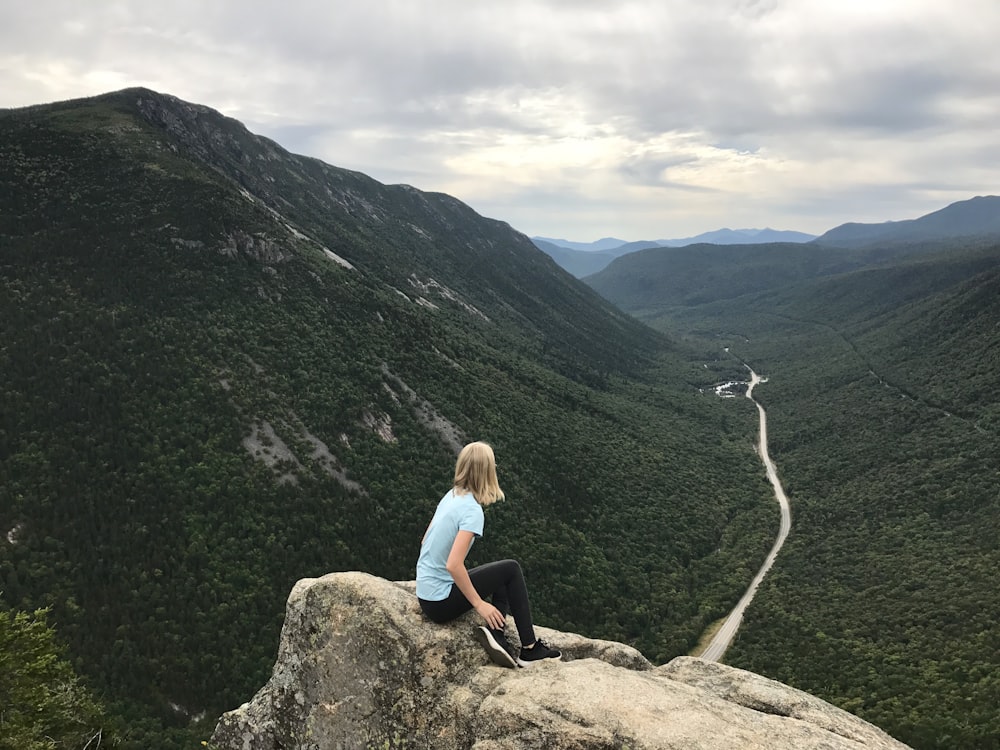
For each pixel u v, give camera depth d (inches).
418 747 301.0
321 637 349.4
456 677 315.6
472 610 343.3
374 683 326.6
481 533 308.0
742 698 334.6
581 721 266.4
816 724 302.5
